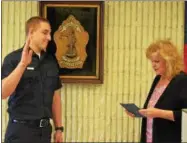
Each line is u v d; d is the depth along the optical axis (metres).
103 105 3.04
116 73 3.02
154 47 2.04
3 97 2.05
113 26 2.99
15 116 2.17
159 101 2.01
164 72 2.03
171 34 3.00
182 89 1.95
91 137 3.05
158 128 2.00
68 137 3.04
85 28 2.96
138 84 3.02
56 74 2.30
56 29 2.96
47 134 2.23
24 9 3.00
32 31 2.18
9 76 2.01
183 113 1.62
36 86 2.18
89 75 2.98
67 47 2.97
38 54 2.22
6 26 3.00
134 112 2.05
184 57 2.96
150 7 2.99
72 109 3.03
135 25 2.99
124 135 3.05
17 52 2.19
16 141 2.15
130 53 3.01
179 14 2.99
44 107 2.21
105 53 3.01
